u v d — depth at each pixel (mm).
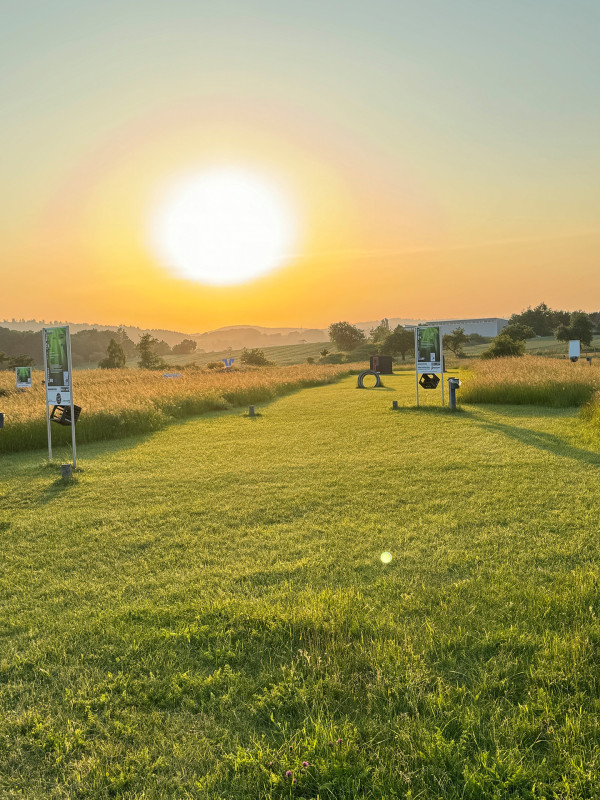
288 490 9039
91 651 4191
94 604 5047
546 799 2693
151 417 17750
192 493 9094
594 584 4855
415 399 24234
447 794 2713
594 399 17250
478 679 3609
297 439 14477
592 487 8344
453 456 11148
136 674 3871
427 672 3646
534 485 8602
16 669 3961
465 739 3043
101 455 13062
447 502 7941
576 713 3225
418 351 19891
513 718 3180
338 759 2920
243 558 6125
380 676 3553
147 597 5180
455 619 4395
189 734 3258
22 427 14703
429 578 5359
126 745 3195
